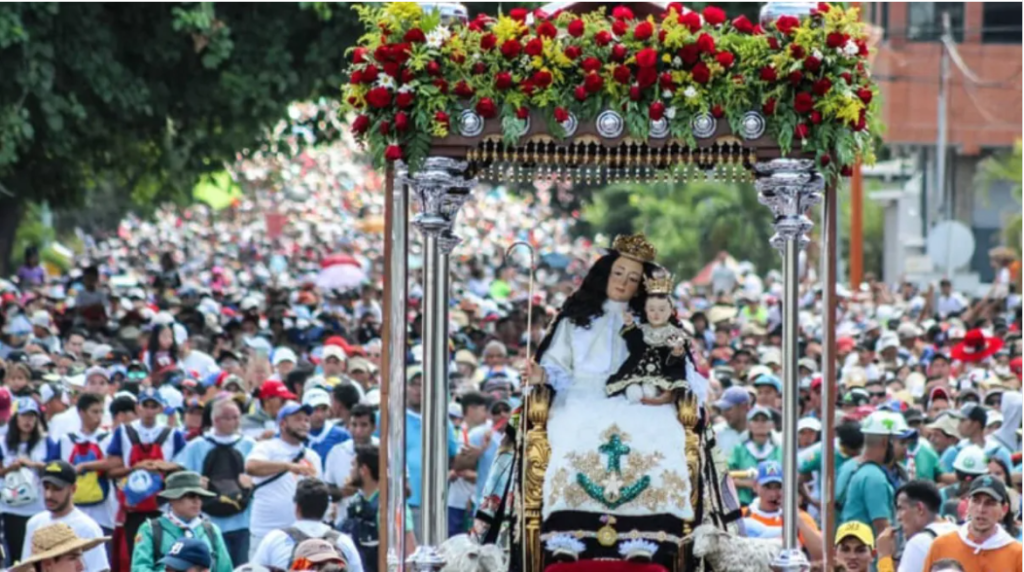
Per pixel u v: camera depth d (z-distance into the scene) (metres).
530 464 24.17
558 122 23.91
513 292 107.00
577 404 24.31
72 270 126.25
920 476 40.25
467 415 41.91
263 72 70.19
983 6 112.50
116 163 78.62
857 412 43.38
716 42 23.91
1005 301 84.12
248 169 183.50
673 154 24.27
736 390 41.34
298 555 29.30
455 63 23.92
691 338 24.88
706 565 24.11
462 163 24.27
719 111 23.84
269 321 72.19
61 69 68.88
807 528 27.95
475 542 24.53
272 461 38.81
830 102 23.72
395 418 24.53
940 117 108.38
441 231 24.50
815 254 102.12
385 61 23.89
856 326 78.06
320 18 68.69
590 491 23.92
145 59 69.62
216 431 39.88
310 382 47.38
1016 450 41.91
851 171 24.61
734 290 111.00
